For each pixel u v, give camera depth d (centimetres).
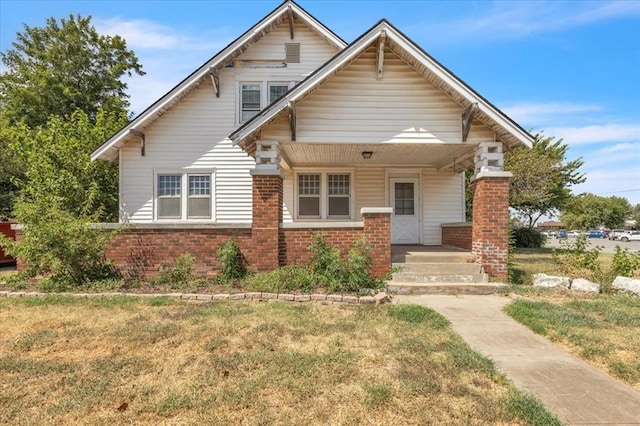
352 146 936
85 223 793
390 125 876
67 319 573
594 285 795
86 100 2242
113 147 1168
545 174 1966
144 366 400
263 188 856
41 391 346
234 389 347
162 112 1187
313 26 1195
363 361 414
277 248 850
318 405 321
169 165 1202
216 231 856
